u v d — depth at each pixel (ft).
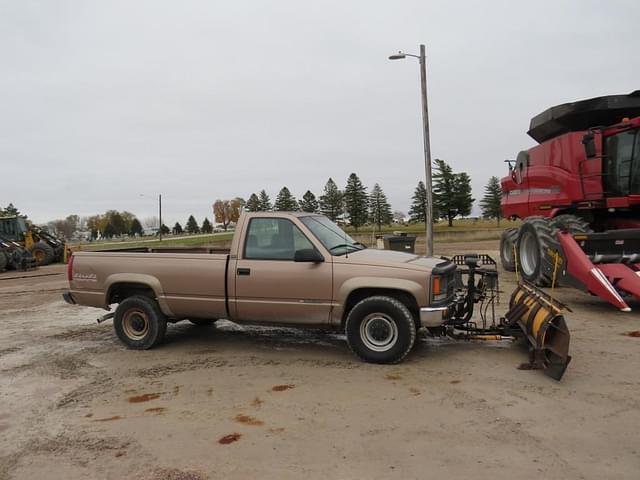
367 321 19.56
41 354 22.54
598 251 28.43
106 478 11.61
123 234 425.69
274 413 15.06
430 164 58.80
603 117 34.47
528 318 19.15
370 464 11.86
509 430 13.42
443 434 13.29
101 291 23.30
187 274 21.76
